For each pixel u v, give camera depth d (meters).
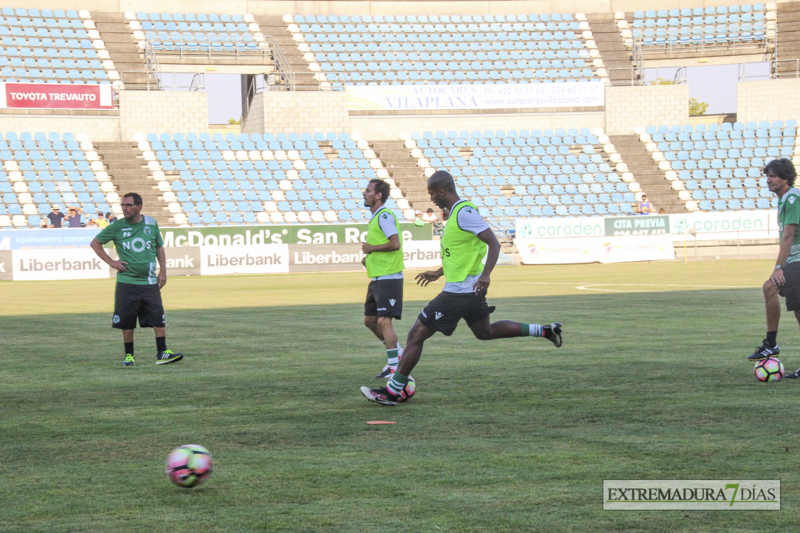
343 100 36.28
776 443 4.79
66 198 29.55
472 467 4.39
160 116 34.22
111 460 4.66
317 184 33.03
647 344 9.09
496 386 6.76
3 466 4.54
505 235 30.42
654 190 34.44
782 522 3.54
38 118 32.81
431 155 35.44
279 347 9.39
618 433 5.09
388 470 4.36
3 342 10.13
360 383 7.06
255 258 25.56
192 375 7.58
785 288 7.37
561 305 13.66
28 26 36.12
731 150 36.06
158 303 8.34
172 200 30.77
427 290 17.84
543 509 3.72
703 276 20.83
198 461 4.06
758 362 6.89
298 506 3.80
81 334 10.91
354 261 26.73
